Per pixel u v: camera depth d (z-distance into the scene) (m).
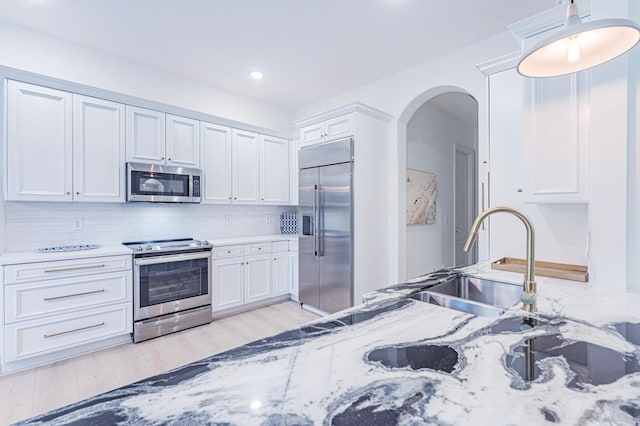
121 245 3.00
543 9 2.35
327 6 2.31
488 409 0.58
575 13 1.10
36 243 2.64
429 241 4.46
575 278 1.67
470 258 5.59
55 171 2.50
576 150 1.67
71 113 2.58
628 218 1.50
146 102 2.97
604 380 0.68
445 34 2.70
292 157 4.29
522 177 2.09
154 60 3.14
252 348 0.86
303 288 3.68
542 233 2.08
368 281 3.27
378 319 1.08
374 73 3.47
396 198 3.48
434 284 1.61
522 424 0.54
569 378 0.69
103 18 2.44
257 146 3.91
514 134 2.15
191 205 3.61
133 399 0.62
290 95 4.13
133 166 2.85
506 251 2.23
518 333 0.94
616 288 1.49
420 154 4.27
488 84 2.27
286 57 3.09
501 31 2.66
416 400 0.61
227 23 2.52
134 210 3.19
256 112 4.24
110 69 3.00
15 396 1.94
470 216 5.61
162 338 2.81
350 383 0.67
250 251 3.59
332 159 3.30
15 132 2.33
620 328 0.98
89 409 0.59
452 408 0.59
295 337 0.93
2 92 2.33
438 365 0.75
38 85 2.43
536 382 0.67
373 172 3.34
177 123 3.21
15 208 2.53
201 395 0.63
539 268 1.85
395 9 2.35
